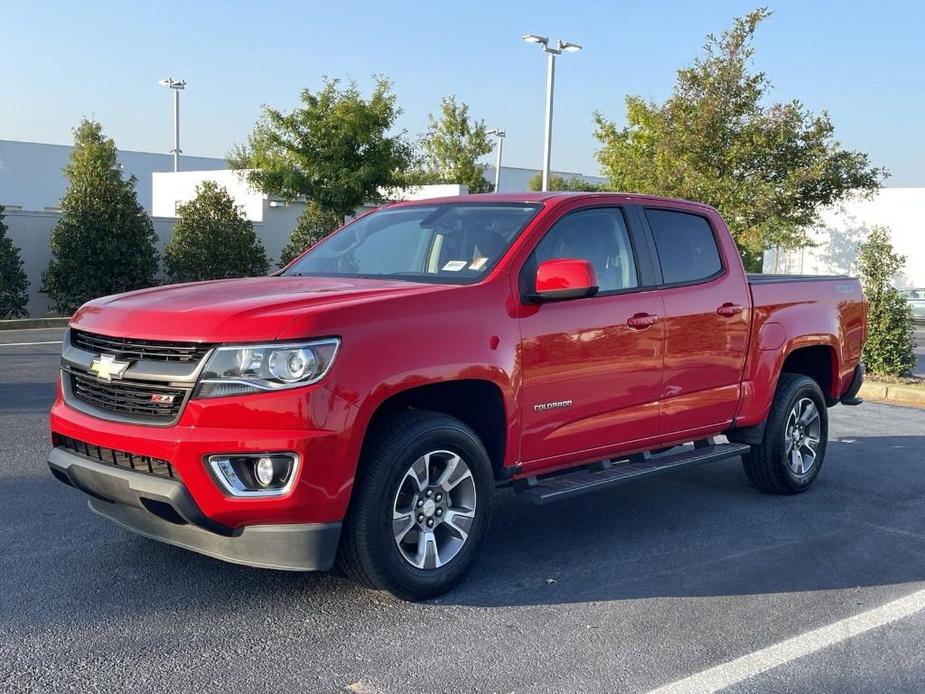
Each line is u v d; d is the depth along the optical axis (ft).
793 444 22.29
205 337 13.01
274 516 13.07
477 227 17.20
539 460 16.31
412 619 14.07
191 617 13.83
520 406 15.65
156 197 135.74
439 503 14.82
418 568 14.48
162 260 79.92
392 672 12.28
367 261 17.87
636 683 12.19
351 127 84.38
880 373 45.21
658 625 14.21
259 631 13.42
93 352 14.51
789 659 13.12
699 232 20.12
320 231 87.40
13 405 30.27
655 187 66.59
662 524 19.76
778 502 21.89
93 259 71.15
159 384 13.37
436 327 14.44
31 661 12.23
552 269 15.42
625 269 18.06
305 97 85.20
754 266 91.97
